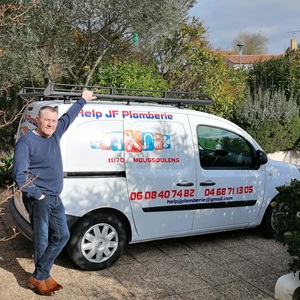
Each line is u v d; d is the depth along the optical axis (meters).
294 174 6.18
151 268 4.82
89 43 9.31
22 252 5.15
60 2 7.73
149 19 8.48
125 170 4.80
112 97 4.89
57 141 4.07
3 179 8.20
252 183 5.72
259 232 6.24
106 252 4.73
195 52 11.38
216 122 5.57
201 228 5.40
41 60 8.12
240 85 13.00
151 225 5.03
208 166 5.43
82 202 4.54
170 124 5.18
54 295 4.10
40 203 3.93
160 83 10.34
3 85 7.69
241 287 4.41
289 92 14.28
